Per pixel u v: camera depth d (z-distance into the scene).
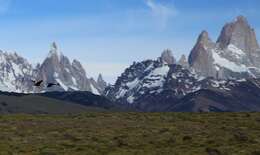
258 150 105.25
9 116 155.62
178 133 126.62
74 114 168.50
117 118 155.38
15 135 121.31
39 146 108.81
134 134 125.06
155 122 146.00
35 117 155.62
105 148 108.38
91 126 137.50
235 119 149.12
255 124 139.25
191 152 103.94
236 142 114.56
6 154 99.12
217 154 102.75
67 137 120.44
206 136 122.62
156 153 103.00
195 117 155.75
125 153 102.81
